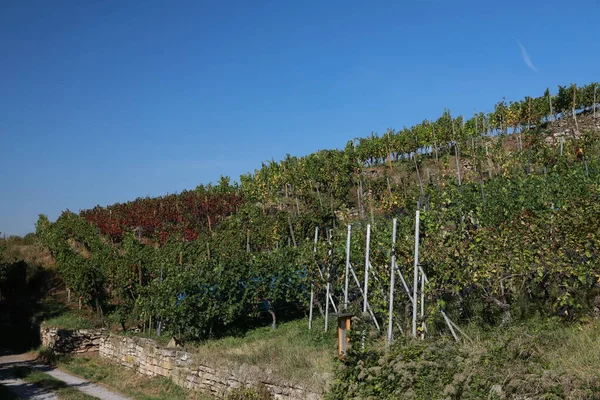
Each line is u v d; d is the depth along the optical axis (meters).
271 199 28.45
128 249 21.06
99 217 30.91
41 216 34.59
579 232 9.72
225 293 14.84
